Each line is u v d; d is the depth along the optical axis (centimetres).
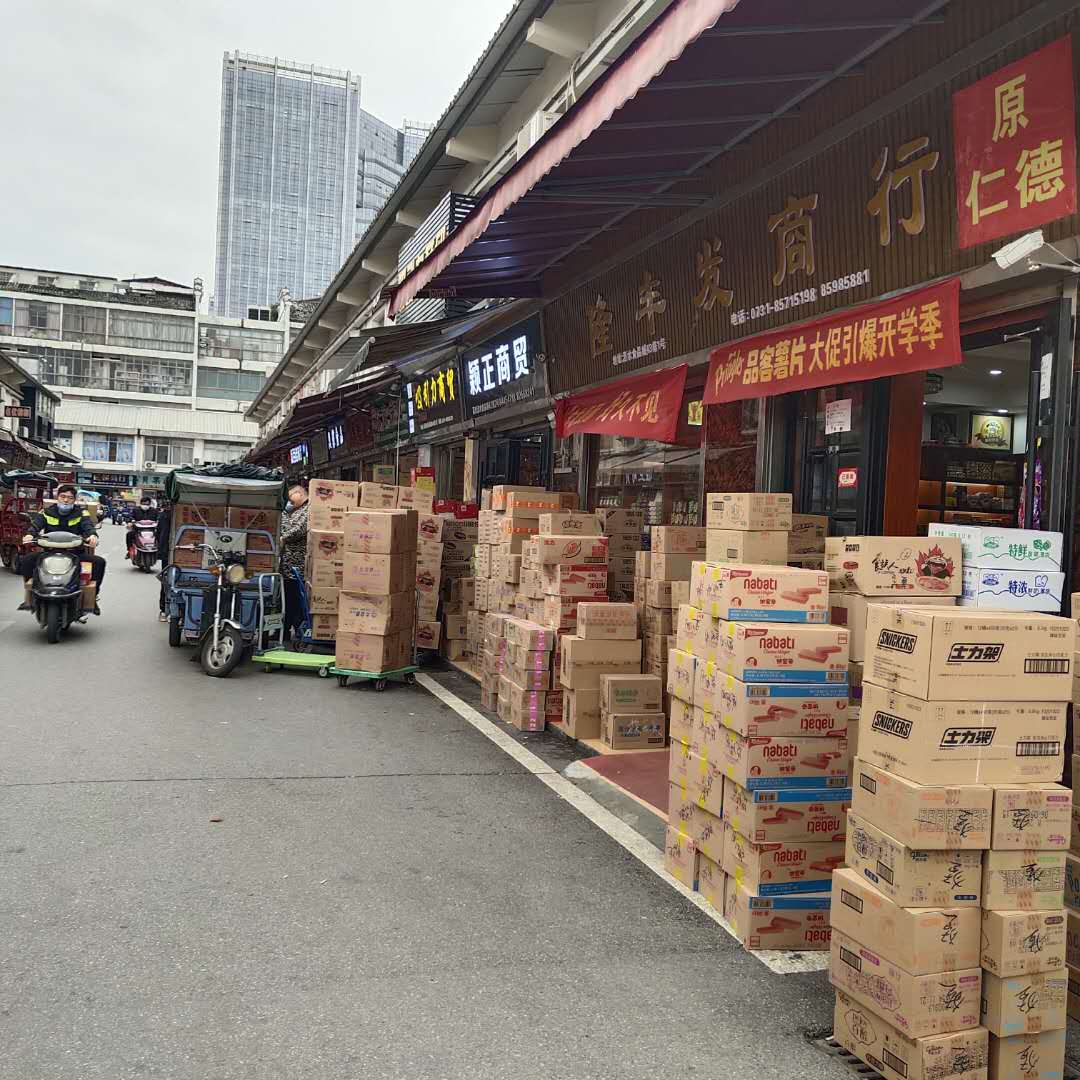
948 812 232
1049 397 415
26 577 918
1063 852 240
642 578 609
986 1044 236
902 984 233
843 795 321
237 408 6806
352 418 1991
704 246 641
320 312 2169
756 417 667
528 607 665
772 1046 257
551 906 340
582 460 949
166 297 6644
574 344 870
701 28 331
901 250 467
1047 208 378
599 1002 275
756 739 315
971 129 412
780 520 430
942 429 834
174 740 545
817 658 321
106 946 294
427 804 449
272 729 584
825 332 520
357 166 14238
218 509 848
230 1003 264
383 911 328
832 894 262
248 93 13438
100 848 374
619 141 520
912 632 241
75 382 6419
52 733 550
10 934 299
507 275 867
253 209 13562
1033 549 336
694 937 321
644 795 469
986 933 236
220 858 369
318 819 420
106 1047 241
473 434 1255
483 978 285
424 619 870
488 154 1227
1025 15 377
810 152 515
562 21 921
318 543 846
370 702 683
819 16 394
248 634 789
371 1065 238
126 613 1141
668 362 712
